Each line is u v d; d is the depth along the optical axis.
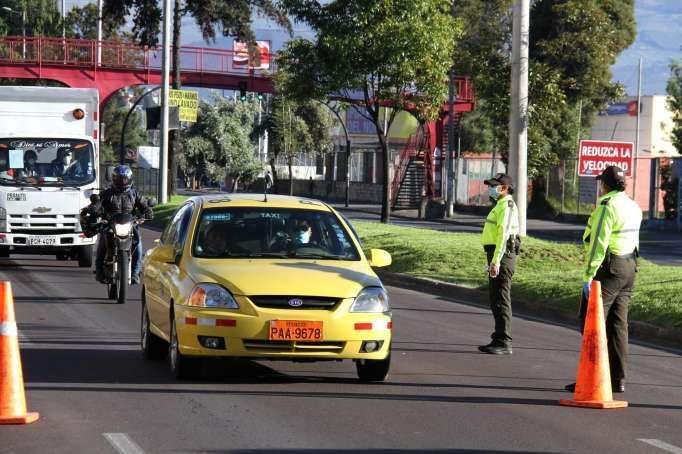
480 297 40.41
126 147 158.50
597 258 21.48
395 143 177.25
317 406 19.22
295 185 177.25
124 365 23.30
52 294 37.66
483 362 25.38
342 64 75.38
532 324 33.78
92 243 48.44
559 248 48.34
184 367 21.25
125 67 121.94
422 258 49.09
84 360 23.89
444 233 60.84
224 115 171.50
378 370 21.59
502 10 121.62
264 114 185.88
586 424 18.41
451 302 39.62
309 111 176.25
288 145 163.75
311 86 77.31
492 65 81.38
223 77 125.75
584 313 22.06
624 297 21.95
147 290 24.42
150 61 122.31
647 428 18.25
